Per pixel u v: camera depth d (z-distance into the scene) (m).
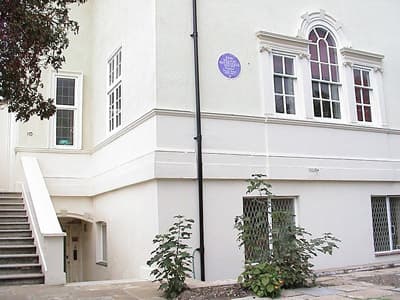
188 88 10.66
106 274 13.19
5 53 6.38
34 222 11.55
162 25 10.58
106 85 14.16
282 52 12.17
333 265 11.89
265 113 11.54
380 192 13.24
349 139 12.84
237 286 8.43
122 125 12.54
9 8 6.11
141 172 10.62
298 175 11.72
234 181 10.88
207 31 11.11
